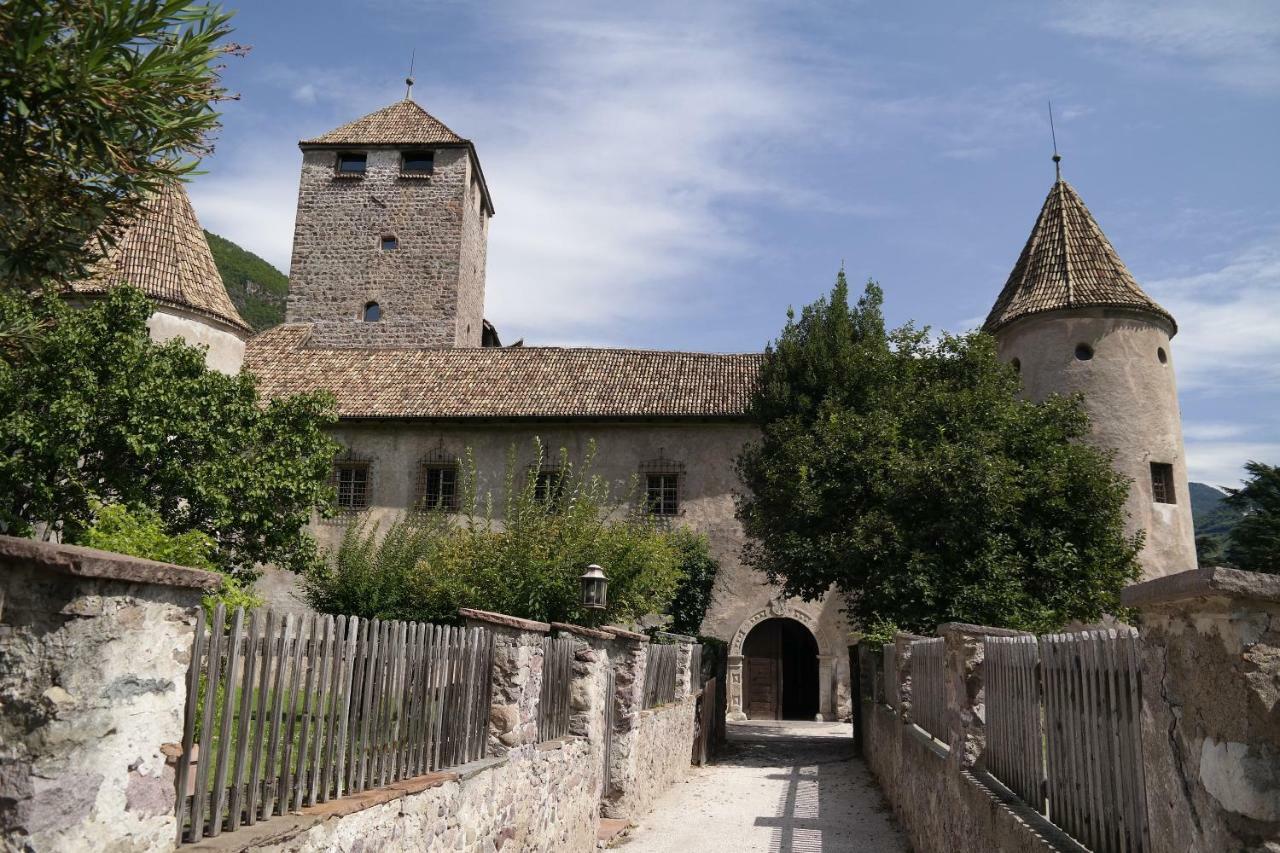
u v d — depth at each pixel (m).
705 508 26.81
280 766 4.57
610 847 10.54
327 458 17.31
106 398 14.13
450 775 6.17
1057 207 26.17
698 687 19.05
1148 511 22.89
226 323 22.58
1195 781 3.19
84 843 3.11
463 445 27.50
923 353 22.62
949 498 17.77
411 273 37.19
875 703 16.09
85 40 5.23
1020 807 6.04
